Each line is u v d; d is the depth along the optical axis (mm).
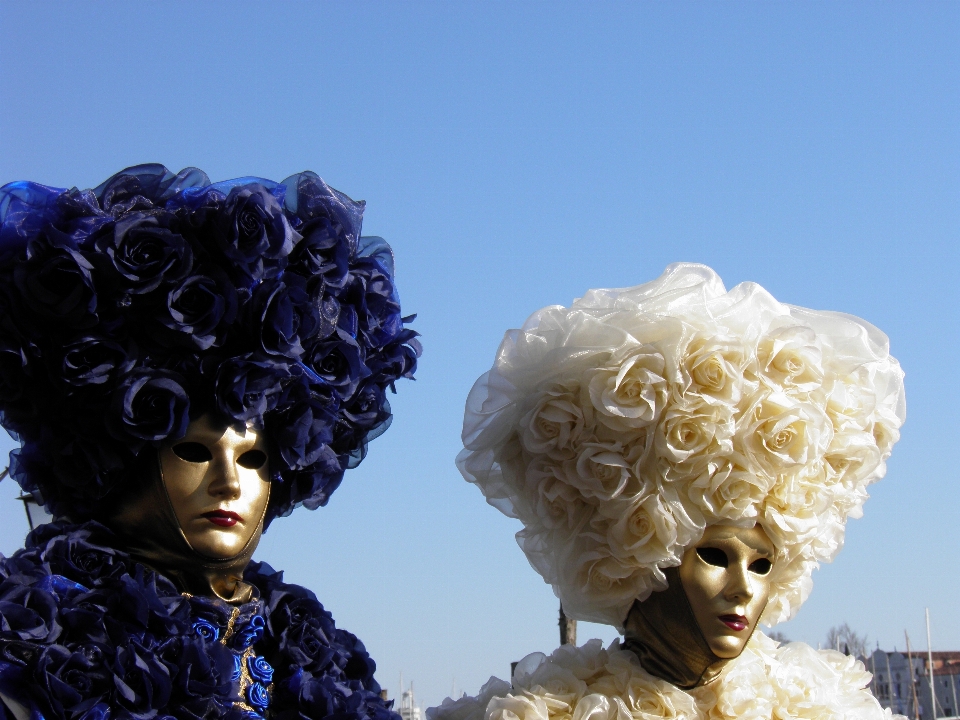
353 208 3283
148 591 2771
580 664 3471
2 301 2842
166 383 2869
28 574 2707
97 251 2830
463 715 3533
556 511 3379
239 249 2939
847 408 3473
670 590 3365
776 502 3324
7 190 2877
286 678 3090
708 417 3199
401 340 3453
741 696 3393
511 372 3469
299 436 3066
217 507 2953
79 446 2922
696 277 3465
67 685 2506
